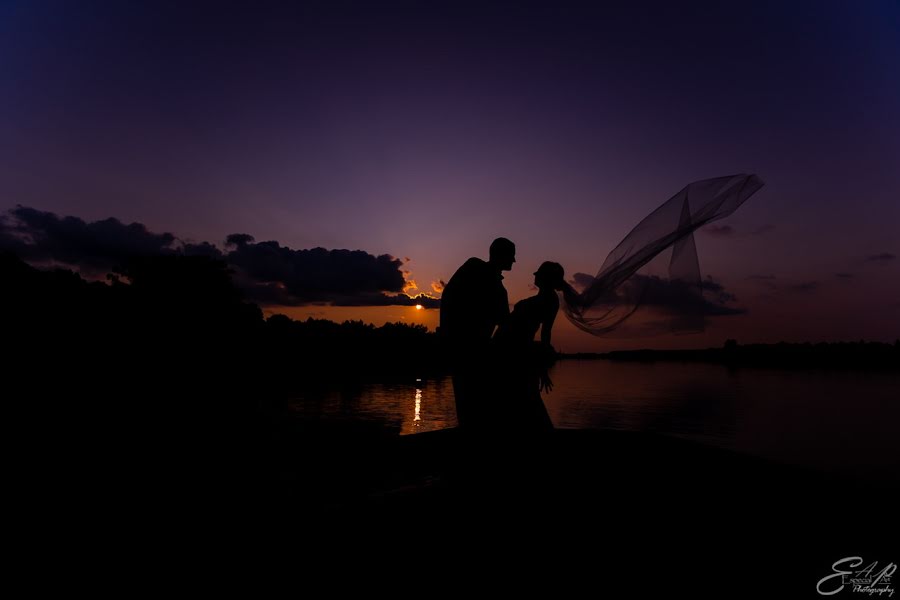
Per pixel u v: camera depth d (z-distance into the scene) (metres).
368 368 63.38
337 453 5.48
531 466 3.67
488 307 3.93
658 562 2.61
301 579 2.56
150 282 41.78
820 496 3.44
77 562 2.84
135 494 4.44
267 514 3.55
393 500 3.73
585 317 4.31
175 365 38.91
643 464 4.22
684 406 26.33
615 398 30.23
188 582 2.56
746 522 3.08
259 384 37.50
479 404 3.78
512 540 2.94
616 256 4.32
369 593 2.39
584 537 2.94
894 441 17.33
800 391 41.12
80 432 12.20
